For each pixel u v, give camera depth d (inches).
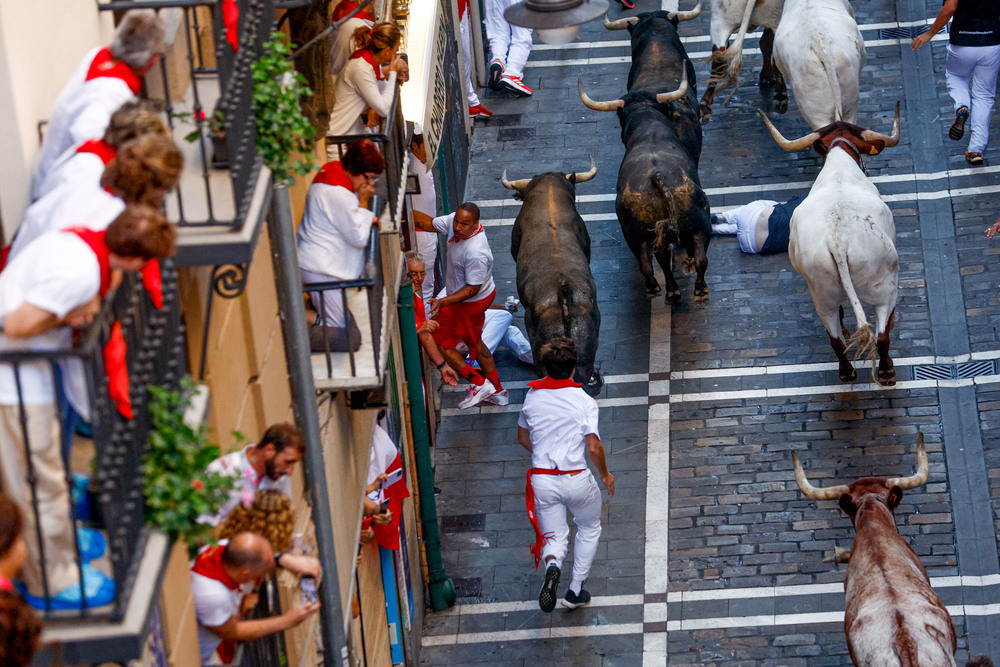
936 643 413.7
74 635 176.7
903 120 841.5
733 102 899.4
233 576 240.5
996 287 697.0
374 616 459.8
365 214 358.3
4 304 184.1
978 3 748.6
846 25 772.6
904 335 677.3
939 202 763.4
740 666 517.3
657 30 824.9
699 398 658.8
